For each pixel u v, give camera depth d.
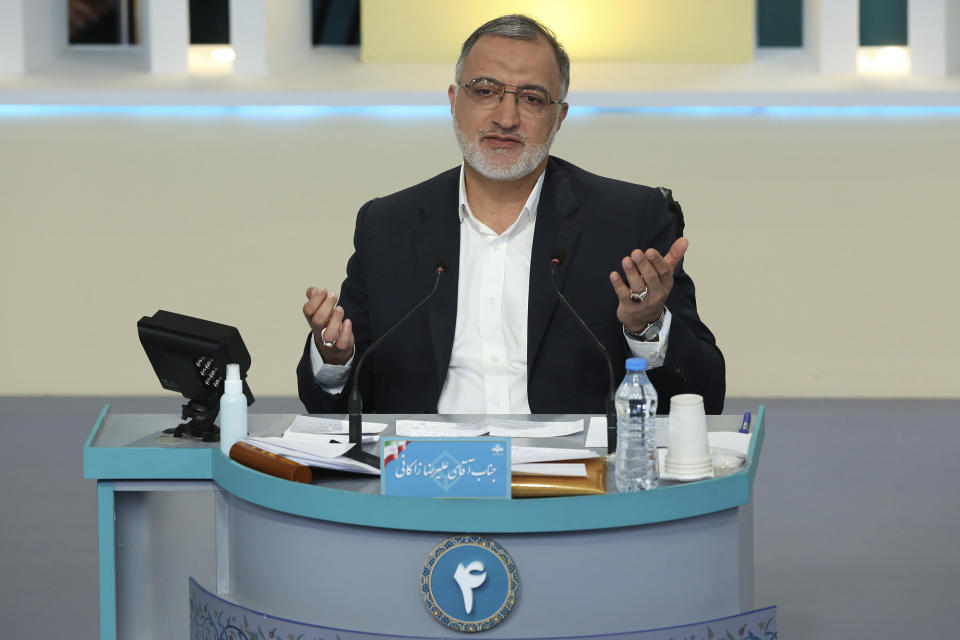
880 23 16.61
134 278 16.17
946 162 15.66
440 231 6.77
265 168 16.05
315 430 5.70
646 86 15.58
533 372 6.52
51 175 16.03
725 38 16.20
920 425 14.51
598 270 6.64
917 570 9.84
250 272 16.19
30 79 16.09
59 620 8.87
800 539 10.62
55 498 11.82
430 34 16.31
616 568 4.67
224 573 5.46
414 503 4.59
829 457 13.17
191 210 16.09
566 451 5.01
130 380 16.33
